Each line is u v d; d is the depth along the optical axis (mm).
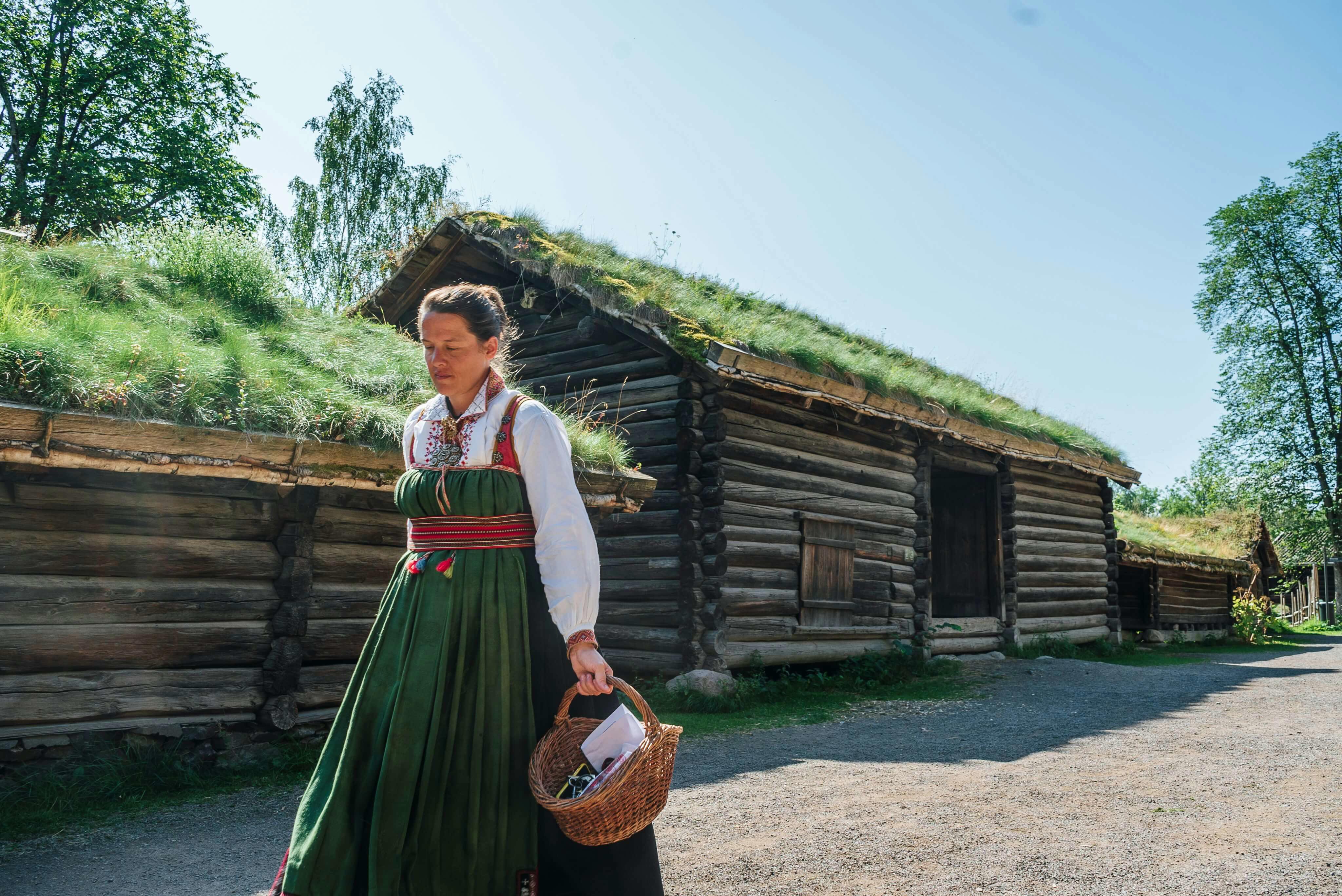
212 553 5020
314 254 22609
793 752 5660
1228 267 32500
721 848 3426
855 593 9688
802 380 8555
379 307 10500
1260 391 31500
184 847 3662
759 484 8750
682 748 5777
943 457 11422
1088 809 4020
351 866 1766
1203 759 5254
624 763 1729
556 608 1864
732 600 8250
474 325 1947
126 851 3605
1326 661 12938
